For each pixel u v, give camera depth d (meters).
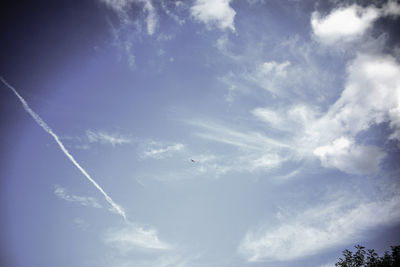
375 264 31.92
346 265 33.69
